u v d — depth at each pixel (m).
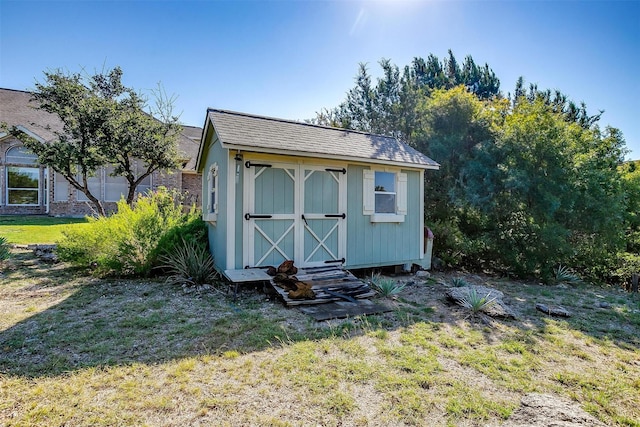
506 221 8.66
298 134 7.01
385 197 7.60
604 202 8.24
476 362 3.40
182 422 2.34
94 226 6.95
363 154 6.92
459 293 5.55
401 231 7.83
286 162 6.34
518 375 3.18
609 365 3.51
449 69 19.33
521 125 8.58
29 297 5.24
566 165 8.11
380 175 7.53
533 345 3.92
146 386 2.77
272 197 6.23
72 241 6.93
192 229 7.50
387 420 2.42
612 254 8.90
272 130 6.78
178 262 6.48
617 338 4.33
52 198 15.83
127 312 4.61
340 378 2.97
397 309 5.10
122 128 10.79
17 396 2.58
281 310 4.86
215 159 7.24
